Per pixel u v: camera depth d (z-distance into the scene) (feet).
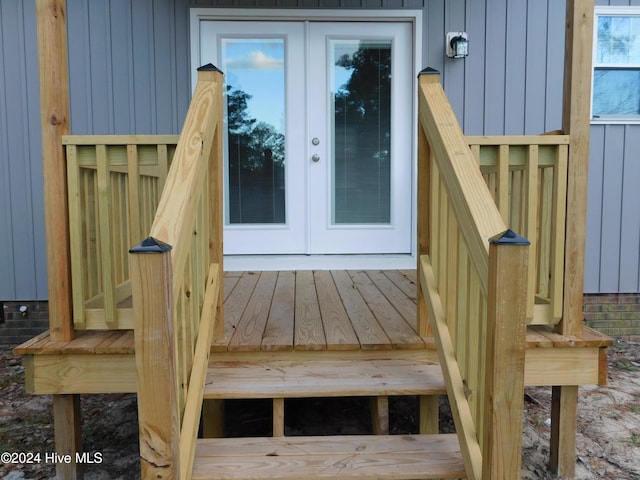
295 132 12.61
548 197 6.95
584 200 6.54
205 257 6.40
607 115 12.85
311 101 12.56
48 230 6.35
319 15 12.22
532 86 12.51
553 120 12.59
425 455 5.34
